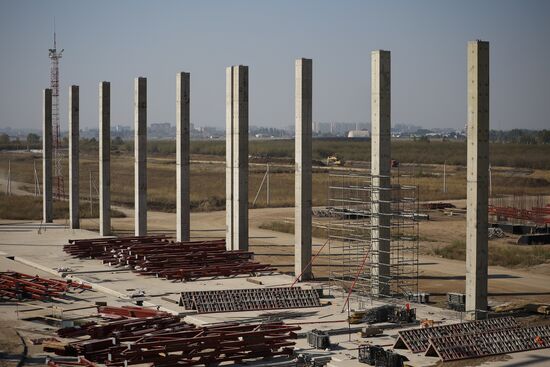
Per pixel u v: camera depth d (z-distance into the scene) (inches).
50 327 1214.9
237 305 1346.0
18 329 1198.9
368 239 1638.8
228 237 1820.9
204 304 1338.6
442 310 1328.7
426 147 7824.8
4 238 2214.6
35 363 1026.1
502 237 2250.2
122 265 1761.8
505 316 1286.9
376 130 1457.9
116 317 1251.2
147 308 1323.8
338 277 1631.4
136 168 2112.5
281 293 1385.3
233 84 1782.7
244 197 1785.2
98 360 1030.4
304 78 1574.8
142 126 2107.5
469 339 1082.1
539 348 1099.9
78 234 2303.2
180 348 1015.0
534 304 1323.8
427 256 1911.9
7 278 1465.3
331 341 1138.7
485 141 1242.0
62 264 1788.9
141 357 997.8
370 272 1528.1
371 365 1019.3
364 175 1497.3
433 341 1058.7
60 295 1449.3
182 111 1947.6
